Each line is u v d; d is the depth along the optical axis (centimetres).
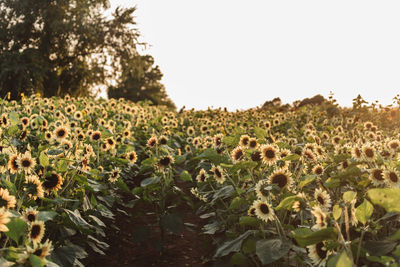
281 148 454
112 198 457
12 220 218
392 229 299
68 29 3098
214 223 397
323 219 221
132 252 462
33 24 3231
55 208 332
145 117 1057
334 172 417
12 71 2784
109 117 982
